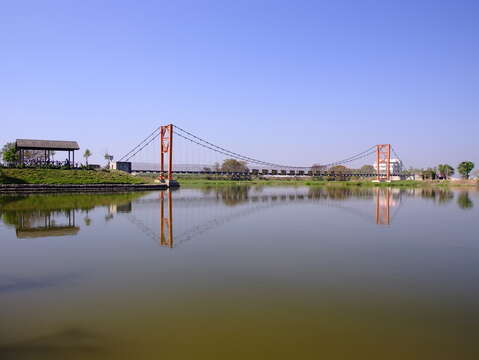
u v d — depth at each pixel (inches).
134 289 354.9
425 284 380.8
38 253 507.5
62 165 2500.0
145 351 237.3
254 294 344.5
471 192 2437.3
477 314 301.1
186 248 547.5
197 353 235.1
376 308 312.5
